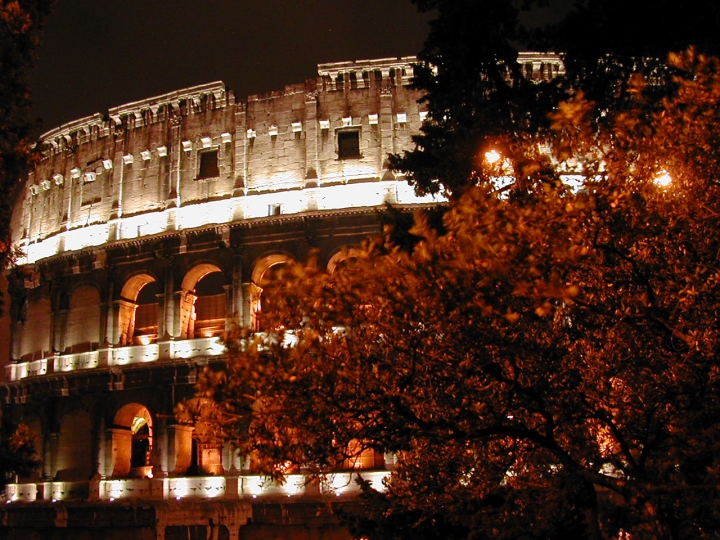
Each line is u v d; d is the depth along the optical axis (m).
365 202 61.38
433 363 20.20
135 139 69.56
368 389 19.59
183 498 57.81
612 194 18.00
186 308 64.25
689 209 18.95
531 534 24.66
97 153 71.44
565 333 21.25
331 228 60.81
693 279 18.25
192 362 60.47
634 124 18.33
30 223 75.31
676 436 19.83
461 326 19.66
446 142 34.62
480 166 31.02
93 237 69.25
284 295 19.59
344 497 54.41
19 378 70.50
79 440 66.62
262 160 64.69
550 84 33.09
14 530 64.19
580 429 22.66
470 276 18.70
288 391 19.41
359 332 20.28
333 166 63.09
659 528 18.59
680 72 28.14
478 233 18.03
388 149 62.59
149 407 61.81
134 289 67.56
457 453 22.84
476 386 20.53
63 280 69.25
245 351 19.42
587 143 19.02
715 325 18.66
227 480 57.91
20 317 72.25
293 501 55.34
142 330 67.56
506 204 18.78
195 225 64.88
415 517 30.39
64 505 61.56
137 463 69.31
